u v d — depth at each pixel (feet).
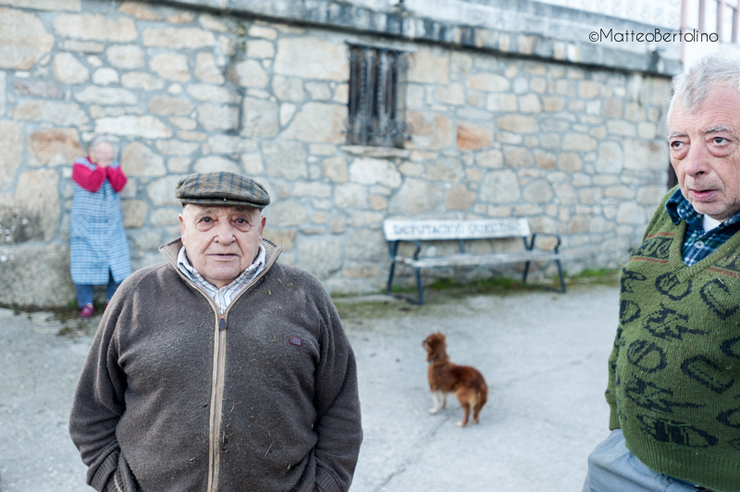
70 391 11.15
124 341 4.49
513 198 22.91
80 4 15.49
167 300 4.60
